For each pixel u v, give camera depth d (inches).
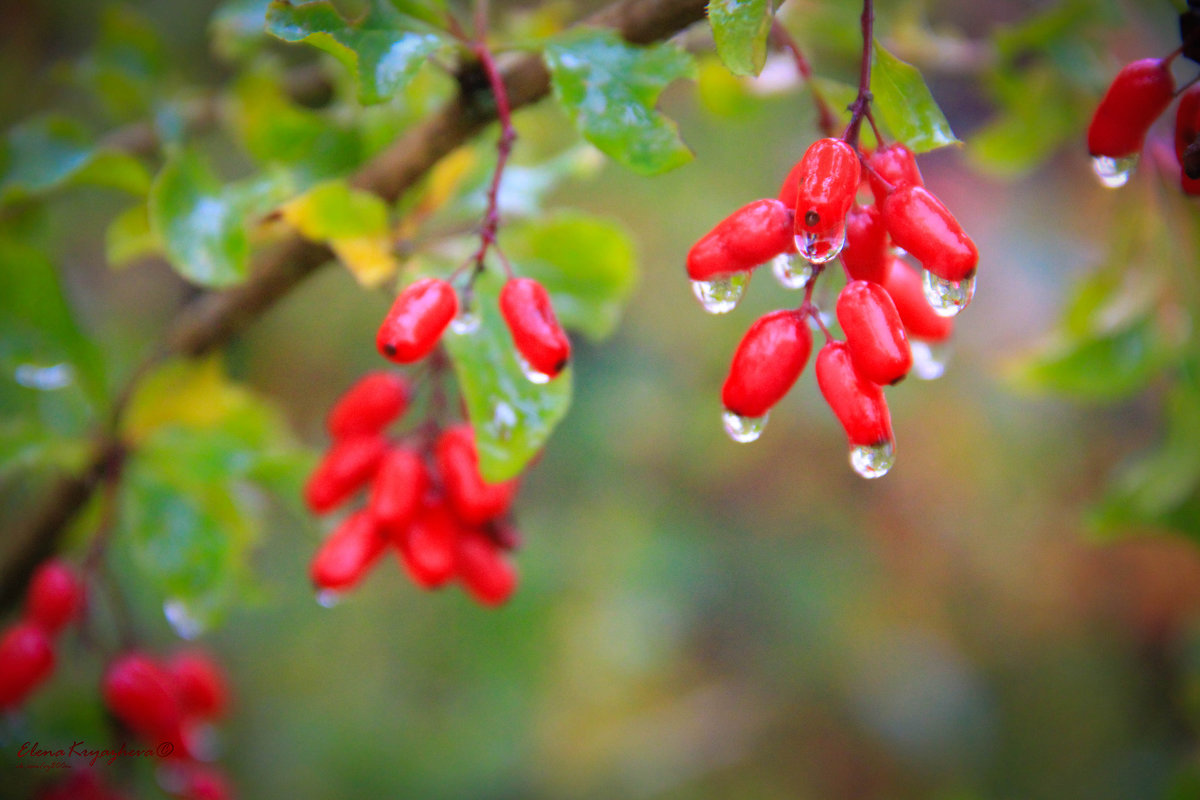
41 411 11.3
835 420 24.9
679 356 24.5
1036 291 26.9
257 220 10.3
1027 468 26.2
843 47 12.3
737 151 24.0
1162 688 26.0
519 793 21.2
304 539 21.4
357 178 10.0
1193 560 26.2
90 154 10.5
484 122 9.7
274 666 20.4
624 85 9.1
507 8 16.5
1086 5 11.6
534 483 23.8
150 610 17.1
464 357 9.5
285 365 23.5
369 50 9.0
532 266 10.9
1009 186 28.5
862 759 24.0
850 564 25.5
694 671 24.6
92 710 11.8
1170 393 11.8
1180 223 11.4
